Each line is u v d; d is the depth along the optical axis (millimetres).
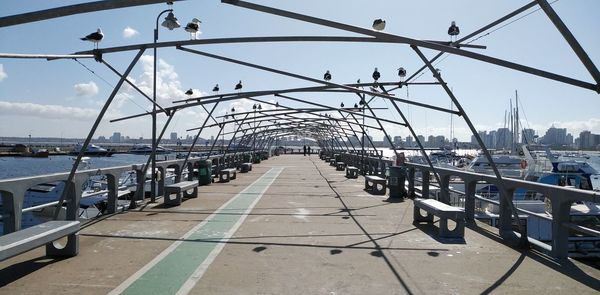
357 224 9297
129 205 11156
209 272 5785
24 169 50188
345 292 5094
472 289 5234
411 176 14156
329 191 15625
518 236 7703
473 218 9570
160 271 5797
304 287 5250
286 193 14844
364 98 16672
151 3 5137
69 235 6352
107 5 5031
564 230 6555
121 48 8055
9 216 6527
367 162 23594
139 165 11641
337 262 6336
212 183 18438
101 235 7941
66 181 7867
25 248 5105
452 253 6895
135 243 7352
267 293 5027
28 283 5234
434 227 9000
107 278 5465
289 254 6754
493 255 6793
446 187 10820
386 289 5211
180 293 4965
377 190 14867
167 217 9891
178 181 15000
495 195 17281
